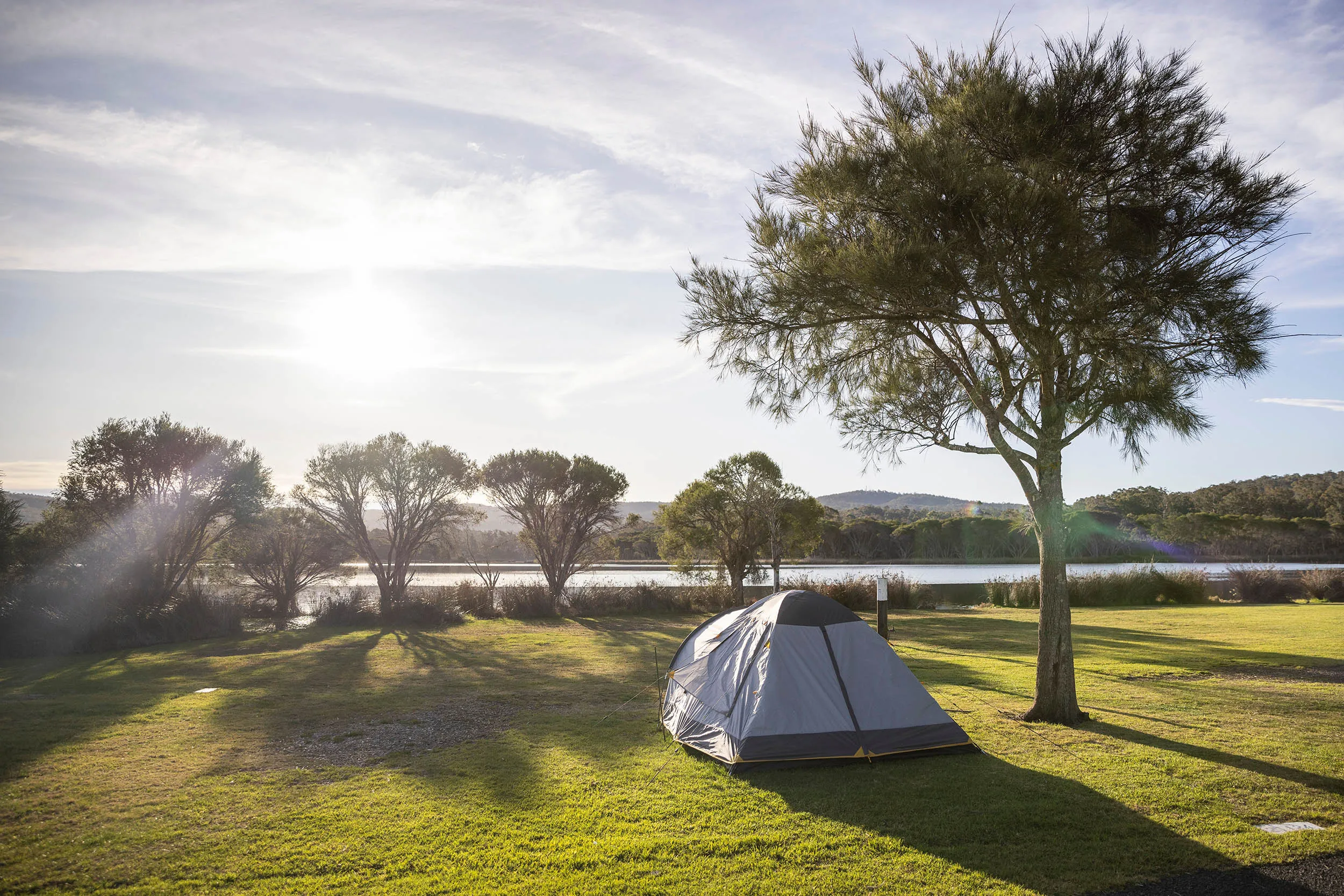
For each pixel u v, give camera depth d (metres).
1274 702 9.66
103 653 15.65
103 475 18.73
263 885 4.72
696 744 7.62
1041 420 8.69
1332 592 26.06
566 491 24.58
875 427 9.86
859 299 7.86
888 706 7.41
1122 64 7.45
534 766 7.19
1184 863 4.93
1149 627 18.59
